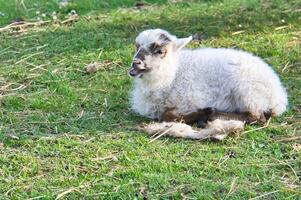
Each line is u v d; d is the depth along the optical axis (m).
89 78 15.62
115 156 12.14
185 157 12.12
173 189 11.12
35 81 15.42
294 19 19.17
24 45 17.47
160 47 13.16
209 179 11.47
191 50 14.35
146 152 12.29
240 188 11.16
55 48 17.27
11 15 19.58
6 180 11.39
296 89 15.02
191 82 13.42
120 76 15.74
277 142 12.75
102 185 11.21
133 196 10.91
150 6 20.59
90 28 18.69
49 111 14.06
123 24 19.00
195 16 19.55
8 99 14.42
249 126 13.21
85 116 13.81
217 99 13.46
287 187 11.27
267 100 13.38
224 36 18.08
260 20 19.16
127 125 13.44
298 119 13.66
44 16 19.53
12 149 12.44
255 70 13.36
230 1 20.73
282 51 17.06
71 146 12.52
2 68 16.11
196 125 13.41
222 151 12.35
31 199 10.84
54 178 11.48
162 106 13.50
